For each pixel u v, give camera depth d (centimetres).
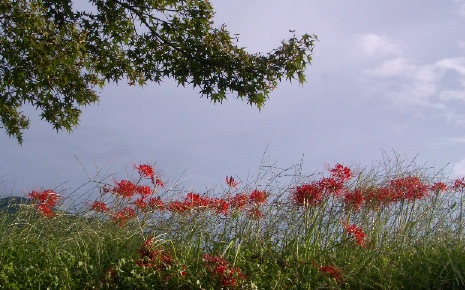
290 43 1120
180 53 1186
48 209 716
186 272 624
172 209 736
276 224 759
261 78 1120
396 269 703
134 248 688
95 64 1216
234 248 711
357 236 699
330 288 658
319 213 755
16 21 1046
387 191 802
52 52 1073
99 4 1162
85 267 607
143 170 745
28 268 593
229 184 767
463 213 832
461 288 679
